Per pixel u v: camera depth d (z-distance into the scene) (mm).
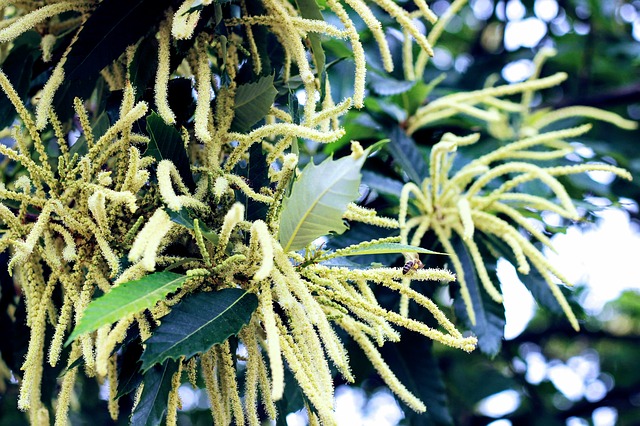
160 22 1132
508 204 1368
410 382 1340
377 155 1436
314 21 1116
